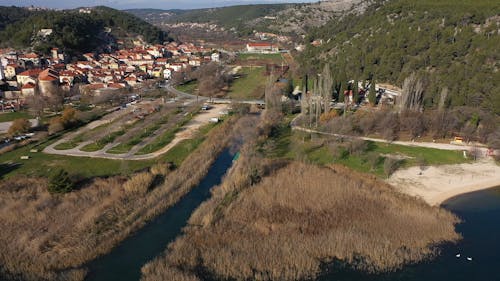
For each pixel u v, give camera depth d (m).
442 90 141.88
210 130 144.62
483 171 108.06
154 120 157.25
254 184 97.94
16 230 76.94
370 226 79.31
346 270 66.88
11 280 64.00
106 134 137.12
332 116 146.50
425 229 78.31
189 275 64.06
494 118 135.00
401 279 64.75
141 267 67.81
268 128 142.75
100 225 79.06
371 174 105.19
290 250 71.38
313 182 97.62
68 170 104.94
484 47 168.88
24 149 122.25
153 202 89.44
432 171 107.62
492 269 67.31
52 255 70.12
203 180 104.19
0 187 94.00
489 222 82.38
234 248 72.12
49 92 190.38
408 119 134.12
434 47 186.75
